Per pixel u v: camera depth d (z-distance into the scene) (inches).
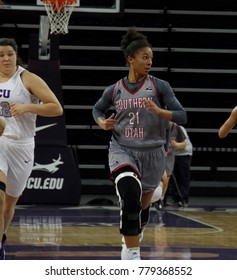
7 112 330.6
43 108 323.3
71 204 731.4
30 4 701.3
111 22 952.3
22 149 335.3
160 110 306.2
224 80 952.3
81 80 936.3
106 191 882.8
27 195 723.4
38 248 400.2
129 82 320.5
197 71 946.7
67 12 625.6
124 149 319.0
